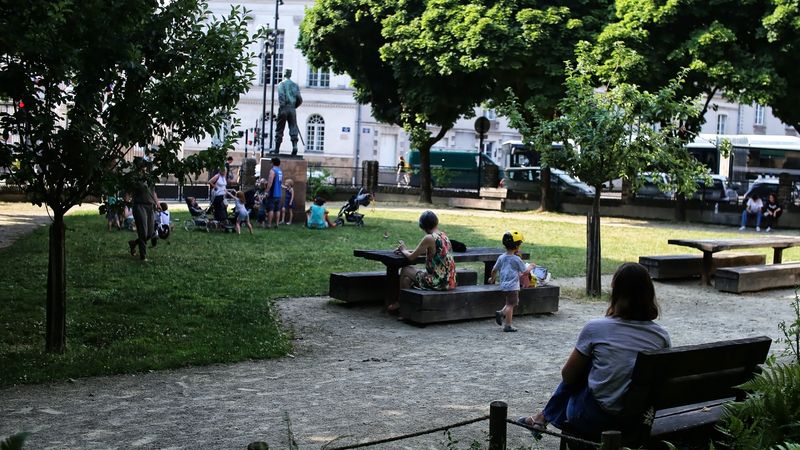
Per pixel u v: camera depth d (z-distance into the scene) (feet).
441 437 21.13
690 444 18.11
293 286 45.60
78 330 32.40
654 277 54.75
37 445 19.79
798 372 15.29
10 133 28.58
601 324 17.53
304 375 27.84
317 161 193.16
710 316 42.27
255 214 84.07
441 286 38.01
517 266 36.81
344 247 64.03
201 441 20.40
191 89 29.58
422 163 127.65
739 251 72.43
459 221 94.58
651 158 44.70
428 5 107.65
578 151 45.55
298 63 192.65
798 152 146.20
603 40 94.63
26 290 39.42
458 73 109.70
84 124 27.73
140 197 50.75
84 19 27.58
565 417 18.61
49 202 28.66
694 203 109.60
